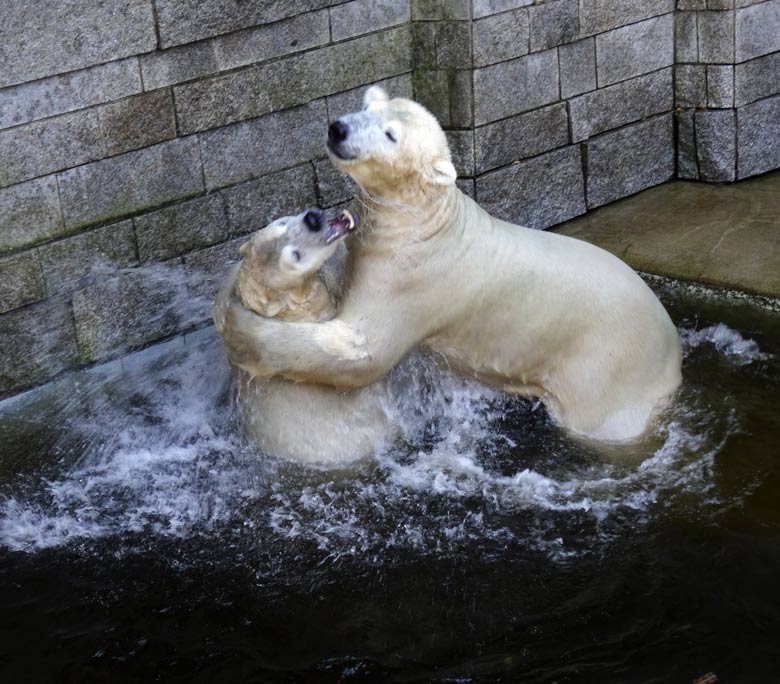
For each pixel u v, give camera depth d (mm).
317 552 7156
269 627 6559
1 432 8359
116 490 7801
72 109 8297
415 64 10289
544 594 6746
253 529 7379
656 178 11977
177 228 9133
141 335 9227
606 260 8094
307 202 9891
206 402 8773
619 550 7086
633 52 11242
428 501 7605
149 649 6402
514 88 10438
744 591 6688
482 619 6574
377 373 7504
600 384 8000
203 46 8820
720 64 11383
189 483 7852
